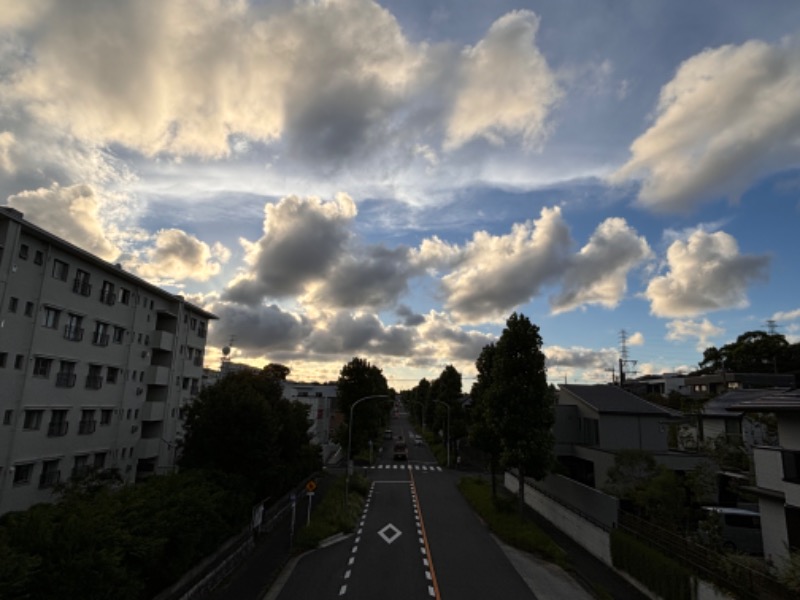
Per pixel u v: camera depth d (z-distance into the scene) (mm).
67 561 9539
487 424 26891
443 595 15180
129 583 11062
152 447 29359
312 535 21641
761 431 30031
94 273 24375
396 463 54000
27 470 20203
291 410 30406
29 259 20031
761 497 14391
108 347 25750
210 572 15844
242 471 21953
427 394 78000
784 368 55375
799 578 10352
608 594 15336
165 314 31922
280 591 15586
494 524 24609
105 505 12664
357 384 47531
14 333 19234
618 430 28984
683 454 24641
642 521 17469
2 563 8242
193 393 35688
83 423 23703
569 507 24016
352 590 15609
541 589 15891
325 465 51438
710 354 62375
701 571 13383
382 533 23688
